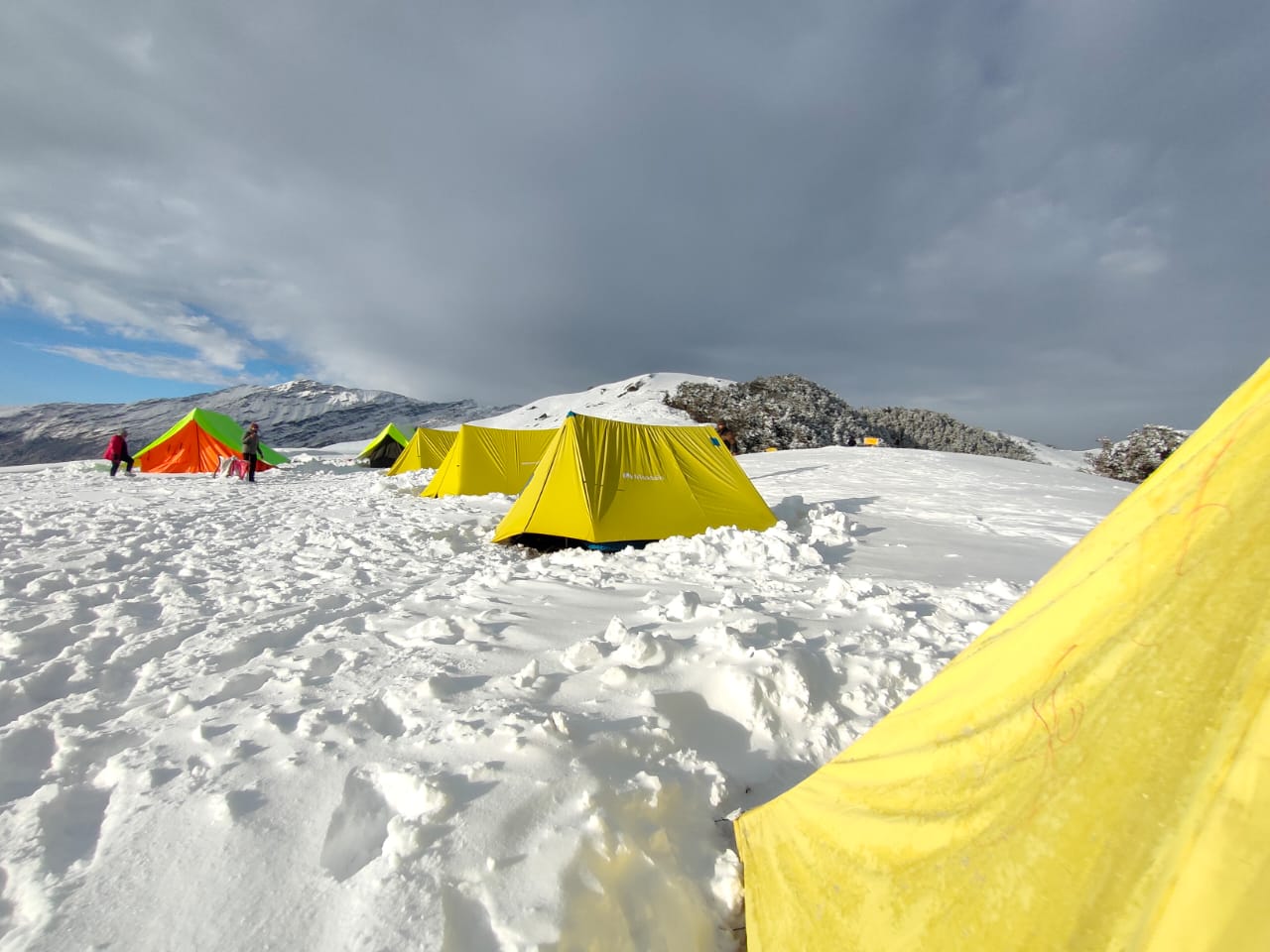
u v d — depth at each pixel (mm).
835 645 3375
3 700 2834
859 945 1456
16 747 2369
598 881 1663
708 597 4508
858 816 1664
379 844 1806
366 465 27375
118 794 2043
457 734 2279
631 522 7008
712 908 1827
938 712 1658
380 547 7102
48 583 4902
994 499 11086
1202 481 1361
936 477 14281
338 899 1586
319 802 1954
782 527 6812
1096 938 1111
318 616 4207
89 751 2344
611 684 2816
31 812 1944
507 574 5312
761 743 2580
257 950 1453
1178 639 1252
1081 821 1208
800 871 1722
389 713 2568
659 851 1885
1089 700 1307
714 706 2734
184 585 5074
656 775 2148
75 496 11133
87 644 3555
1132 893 1108
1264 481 1274
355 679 2945
